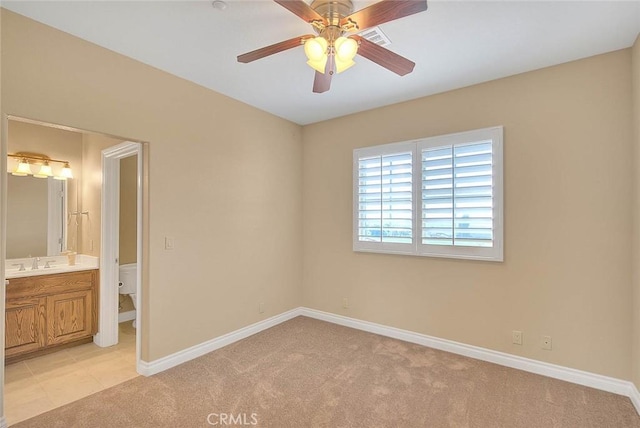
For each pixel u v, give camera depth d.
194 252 2.96
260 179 3.65
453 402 2.24
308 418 2.07
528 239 2.67
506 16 1.96
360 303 3.69
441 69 2.65
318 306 4.07
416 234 3.21
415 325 3.28
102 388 2.43
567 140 2.53
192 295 2.94
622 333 2.33
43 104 2.04
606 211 2.38
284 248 3.97
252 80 2.91
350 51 1.73
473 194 2.88
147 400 2.27
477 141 2.88
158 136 2.67
